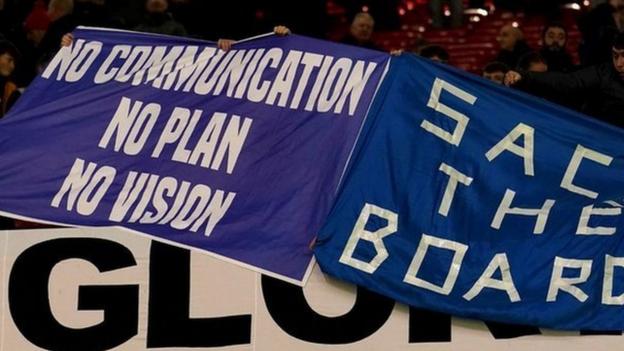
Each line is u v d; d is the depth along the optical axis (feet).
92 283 50.08
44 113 52.54
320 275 49.39
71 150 51.93
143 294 49.93
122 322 49.85
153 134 52.08
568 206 49.83
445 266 49.06
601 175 49.98
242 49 53.31
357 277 48.73
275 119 51.70
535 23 89.76
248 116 51.93
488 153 50.06
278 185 50.57
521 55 69.87
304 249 49.52
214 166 51.26
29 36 76.07
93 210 50.80
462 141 50.14
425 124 50.29
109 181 51.34
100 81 53.16
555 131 50.24
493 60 76.64
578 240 49.65
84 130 52.29
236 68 52.90
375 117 50.37
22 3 77.46
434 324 49.39
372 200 49.42
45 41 70.74
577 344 49.49
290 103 51.88
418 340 49.34
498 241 49.42
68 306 50.03
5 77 63.77
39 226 53.83
